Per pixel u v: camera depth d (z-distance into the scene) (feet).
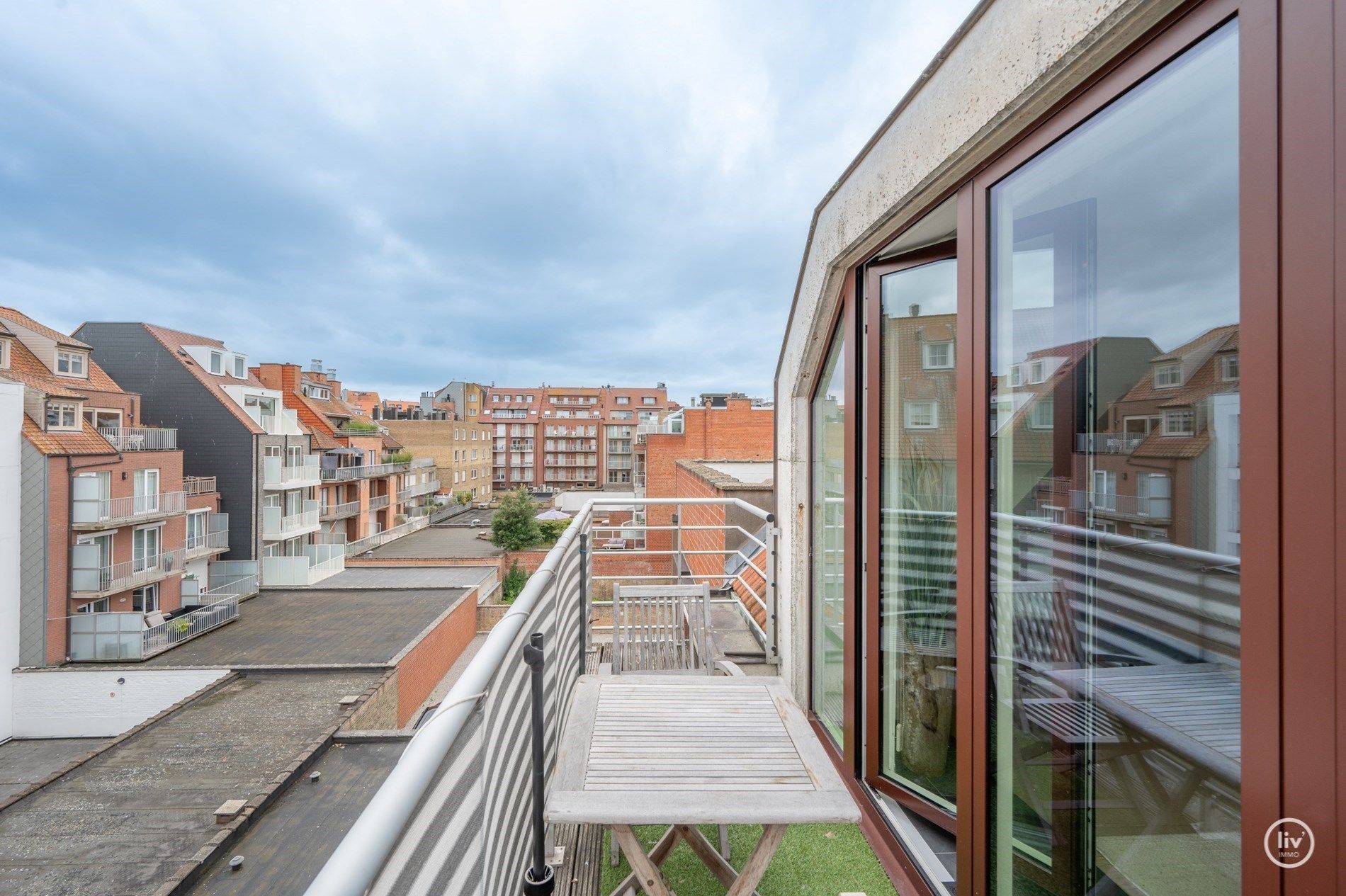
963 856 5.33
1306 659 2.41
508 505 114.11
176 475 71.05
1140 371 3.55
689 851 7.31
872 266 7.64
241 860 26.08
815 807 4.83
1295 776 2.46
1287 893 2.49
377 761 34.32
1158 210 3.38
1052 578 4.33
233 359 96.17
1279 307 2.56
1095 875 3.96
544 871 4.71
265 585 84.12
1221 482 3.01
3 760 48.03
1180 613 3.26
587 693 7.09
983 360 5.05
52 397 59.26
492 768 3.78
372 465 130.11
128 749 36.42
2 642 52.24
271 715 41.42
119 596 62.28
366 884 1.84
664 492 79.87
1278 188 2.57
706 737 6.03
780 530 11.83
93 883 25.89
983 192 5.04
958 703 5.44
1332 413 2.32
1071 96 3.97
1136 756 3.60
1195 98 3.10
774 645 12.43
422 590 79.71
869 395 7.75
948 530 6.38
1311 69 2.41
